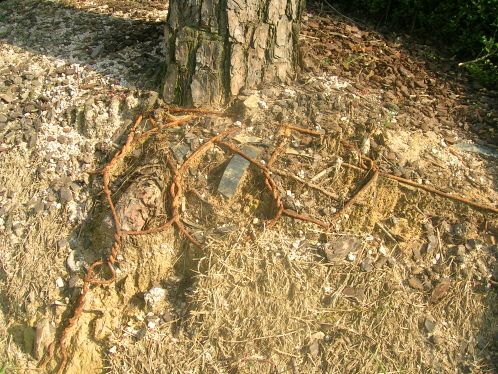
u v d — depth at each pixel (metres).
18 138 1.30
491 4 1.41
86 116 1.28
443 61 1.51
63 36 1.60
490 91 1.42
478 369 1.02
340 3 1.73
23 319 1.11
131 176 1.16
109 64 1.44
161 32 1.57
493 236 1.11
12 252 1.18
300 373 1.00
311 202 1.10
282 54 1.26
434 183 1.15
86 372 1.04
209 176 1.14
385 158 1.16
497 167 1.21
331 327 1.03
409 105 1.33
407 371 1.01
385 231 1.10
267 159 1.14
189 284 1.10
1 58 1.53
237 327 1.04
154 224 1.11
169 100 1.27
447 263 1.09
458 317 1.05
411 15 1.59
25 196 1.24
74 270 1.12
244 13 1.19
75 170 1.23
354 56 1.46
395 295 1.05
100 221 1.15
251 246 1.07
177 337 1.05
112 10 1.74
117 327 1.07
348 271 1.06
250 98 1.21
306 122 1.19
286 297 1.04
